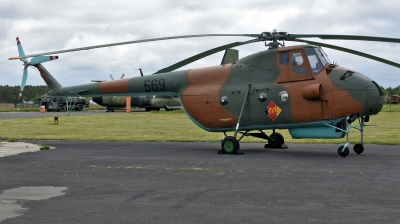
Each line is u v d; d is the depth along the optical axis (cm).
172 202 731
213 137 2331
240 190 823
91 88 2022
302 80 1406
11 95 18788
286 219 620
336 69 1384
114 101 6341
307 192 801
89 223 609
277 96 1445
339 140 2064
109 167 1136
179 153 1495
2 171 1072
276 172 1038
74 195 789
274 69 1470
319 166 1138
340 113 1343
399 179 933
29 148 1655
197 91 1631
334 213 650
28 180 944
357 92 1321
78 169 1104
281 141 1666
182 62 1510
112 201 741
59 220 625
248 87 1509
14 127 3053
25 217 640
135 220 623
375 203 711
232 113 1537
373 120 3969
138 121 3859
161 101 6419
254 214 650
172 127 3130
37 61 2147
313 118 1379
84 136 2352
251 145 1817
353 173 1016
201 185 876
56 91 2156
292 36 1459
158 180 937
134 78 1856
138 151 1563
